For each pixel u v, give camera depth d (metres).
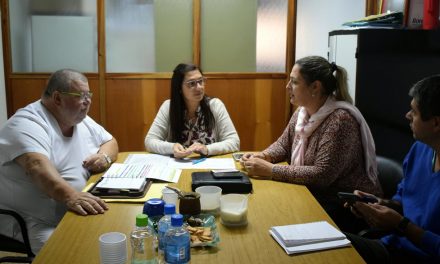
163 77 3.42
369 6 3.10
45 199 1.81
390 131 2.33
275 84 3.50
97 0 3.28
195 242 1.21
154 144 2.40
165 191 1.53
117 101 3.43
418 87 1.46
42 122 1.86
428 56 2.32
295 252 1.19
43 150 1.76
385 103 2.33
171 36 3.41
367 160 1.92
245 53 3.47
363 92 2.31
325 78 1.92
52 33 3.32
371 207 1.52
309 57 1.98
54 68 3.36
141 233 1.15
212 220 1.34
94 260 1.15
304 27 3.44
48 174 1.65
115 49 3.38
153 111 3.46
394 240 1.68
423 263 1.52
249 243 1.25
